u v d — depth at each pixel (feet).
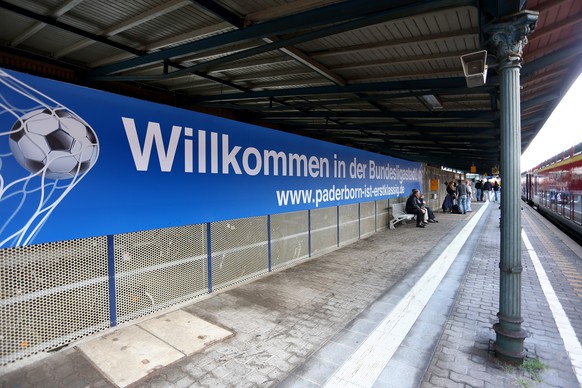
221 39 13.92
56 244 10.11
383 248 25.93
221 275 15.89
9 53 17.47
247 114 35.01
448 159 85.56
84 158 10.61
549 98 20.88
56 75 19.44
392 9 10.71
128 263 12.05
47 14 13.65
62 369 9.08
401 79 20.29
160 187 12.97
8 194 9.07
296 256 21.25
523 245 28.71
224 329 11.62
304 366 9.44
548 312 13.67
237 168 16.63
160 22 14.42
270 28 12.80
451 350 10.51
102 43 16.49
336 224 25.95
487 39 10.02
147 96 25.34
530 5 11.31
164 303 13.35
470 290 16.38
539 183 62.75
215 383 8.57
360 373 9.16
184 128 13.87
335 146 25.88
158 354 9.87
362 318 12.75
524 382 8.79
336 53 16.49
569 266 21.27
